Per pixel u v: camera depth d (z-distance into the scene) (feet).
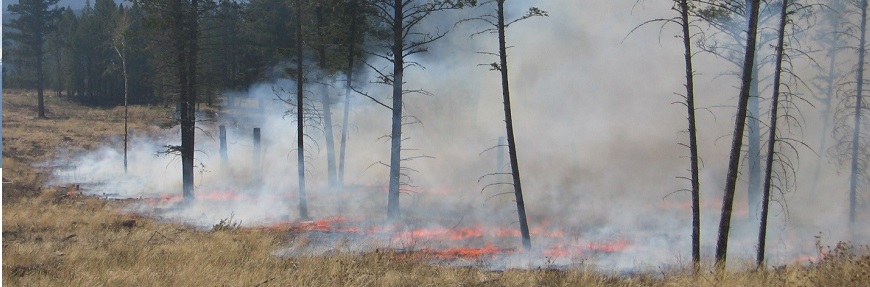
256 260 44.68
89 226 61.05
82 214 72.02
